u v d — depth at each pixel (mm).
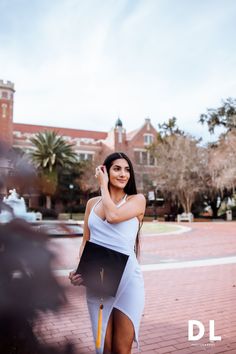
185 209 32000
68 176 33750
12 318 629
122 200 1985
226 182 26562
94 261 1581
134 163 37250
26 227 667
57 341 701
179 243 11211
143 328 3627
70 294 721
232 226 19938
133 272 1823
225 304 4504
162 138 36656
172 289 5305
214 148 31156
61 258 707
